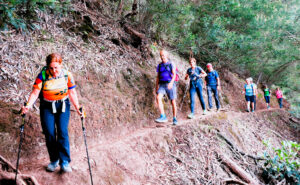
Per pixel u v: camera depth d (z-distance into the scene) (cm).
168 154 464
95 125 432
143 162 409
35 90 262
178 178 414
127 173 368
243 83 1369
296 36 1396
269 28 1177
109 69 553
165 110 656
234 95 1192
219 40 977
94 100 462
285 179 558
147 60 732
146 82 628
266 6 1105
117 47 652
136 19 840
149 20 811
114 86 536
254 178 533
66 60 475
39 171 289
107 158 364
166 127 535
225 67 1204
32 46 443
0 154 293
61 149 286
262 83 1755
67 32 548
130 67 624
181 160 458
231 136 653
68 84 282
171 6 767
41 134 342
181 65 923
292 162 577
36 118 344
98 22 684
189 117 662
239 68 1472
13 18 425
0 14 425
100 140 432
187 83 823
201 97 697
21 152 314
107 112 469
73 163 322
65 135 283
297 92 1973
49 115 274
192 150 501
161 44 919
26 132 327
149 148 451
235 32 1055
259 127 902
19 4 461
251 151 669
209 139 564
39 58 437
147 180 381
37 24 491
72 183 291
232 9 966
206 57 1073
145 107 584
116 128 473
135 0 783
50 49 469
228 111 982
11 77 368
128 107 530
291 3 1538
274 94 1791
